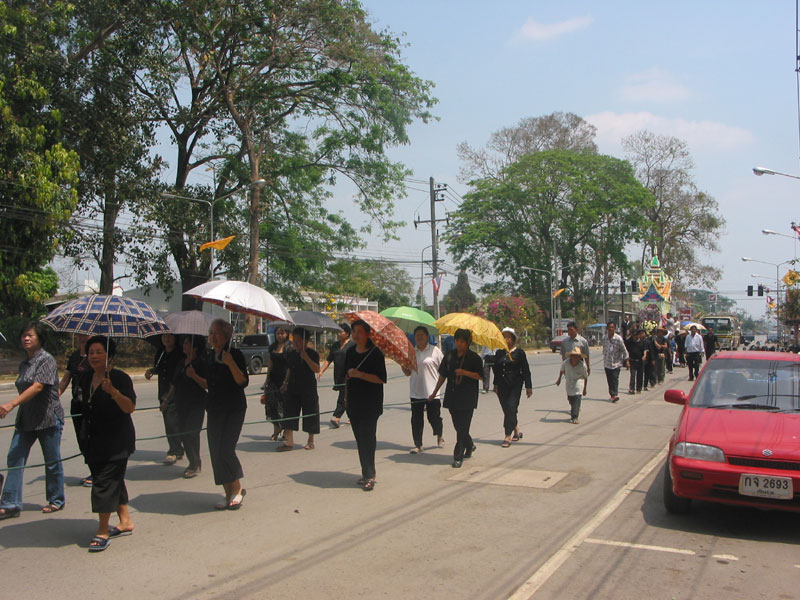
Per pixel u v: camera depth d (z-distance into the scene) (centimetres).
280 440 1041
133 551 521
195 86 3178
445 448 979
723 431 597
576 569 480
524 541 545
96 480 527
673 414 1338
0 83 2175
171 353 829
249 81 2977
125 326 634
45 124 2427
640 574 471
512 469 828
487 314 5153
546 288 5994
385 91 3048
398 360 726
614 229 5619
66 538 554
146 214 2959
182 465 846
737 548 531
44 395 619
